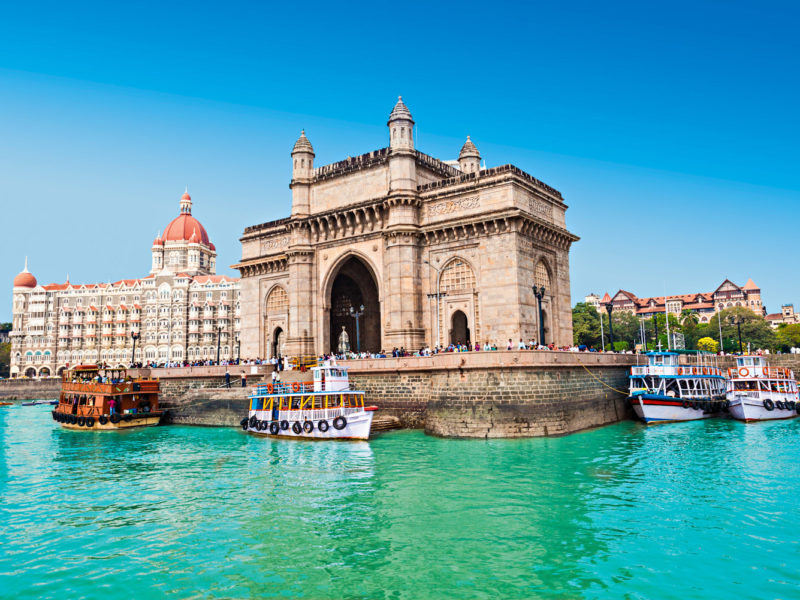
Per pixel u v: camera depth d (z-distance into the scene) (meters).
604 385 49.94
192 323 162.00
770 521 22.56
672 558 19.20
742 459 34.00
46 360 168.50
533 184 57.38
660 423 50.03
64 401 64.56
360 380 51.53
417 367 47.59
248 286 75.00
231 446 42.69
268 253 73.06
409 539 21.39
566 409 43.44
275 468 33.78
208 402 57.03
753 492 26.64
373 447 39.31
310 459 35.97
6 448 45.78
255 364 61.56
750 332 147.25
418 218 58.59
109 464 37.50
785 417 54.50
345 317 72.06
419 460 34.47
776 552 19.53
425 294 57.44
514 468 31.84
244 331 74.62
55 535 22.83
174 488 29.89
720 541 20.61
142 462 37.72
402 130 58.34
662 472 30.73
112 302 168.62
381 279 59.34
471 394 42.00
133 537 22.42
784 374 58.19
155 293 164.50
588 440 40.47
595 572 18.25
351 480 30.16
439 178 64.06
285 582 18.03
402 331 55.75
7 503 27.77
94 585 18.09
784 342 146.25
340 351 71.12
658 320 165.75
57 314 171.25
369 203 59.50
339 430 42.47
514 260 52.00
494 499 26.00
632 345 151.38
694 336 150.88
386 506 25.42
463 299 55.12
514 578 17.94
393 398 49.19
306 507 25.66
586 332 131.25
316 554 20.20
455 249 55.81
